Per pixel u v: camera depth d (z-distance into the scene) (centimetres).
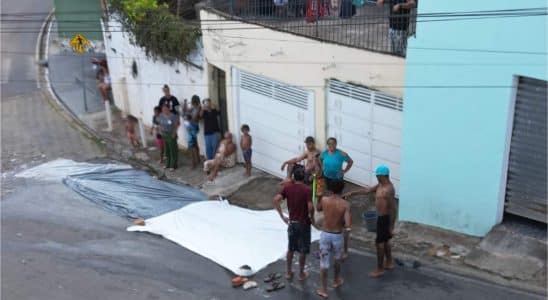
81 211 1413
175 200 1445
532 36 976
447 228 1159
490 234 1091
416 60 1105
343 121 1350
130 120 1808
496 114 1048
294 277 1066
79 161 1748
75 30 2391
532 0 963
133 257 1187
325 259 984
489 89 1043
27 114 2180
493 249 1064
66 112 2167
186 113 1628
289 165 1342
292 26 1410
